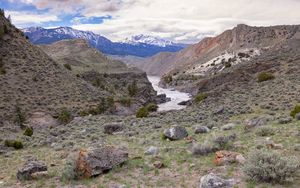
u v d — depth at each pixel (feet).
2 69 298.15
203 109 186.91
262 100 172.96
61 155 78.89
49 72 335.67
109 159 58.03
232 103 185.88
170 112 202.69
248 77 315.58
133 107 342.03
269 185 42.19
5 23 372.38
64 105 278.26
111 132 126.52
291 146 59.41
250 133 81.51
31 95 279.49
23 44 361.51
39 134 150.92
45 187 53.06
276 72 294.25
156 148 70.59
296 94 168.96
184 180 49.49
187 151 67.10
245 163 47.44
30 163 62.59
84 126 159.33
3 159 86.48
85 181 53.21
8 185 56.03
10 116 232.73
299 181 42.83
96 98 319.88
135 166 58.95
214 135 75.97
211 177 43.29
